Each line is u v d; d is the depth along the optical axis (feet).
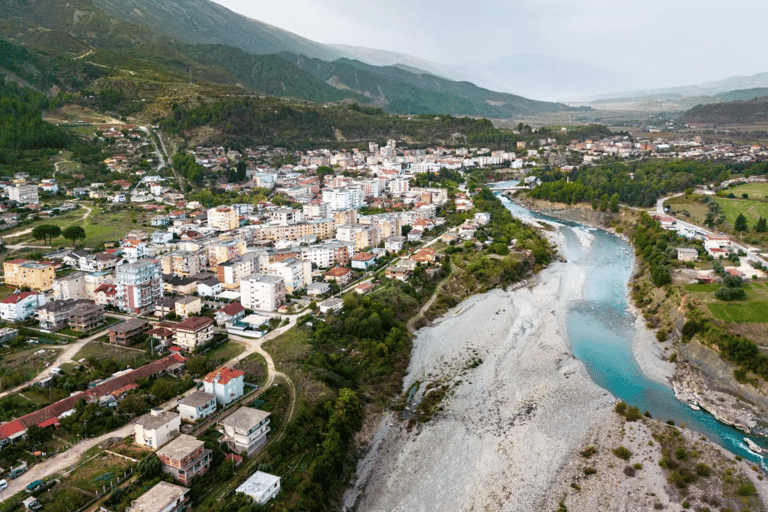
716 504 389.19
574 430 483.10
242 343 595.06
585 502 397.39
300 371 533.14
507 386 562.25
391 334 636.48
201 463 390.21
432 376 586.45
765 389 522.47
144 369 510.17
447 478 430.20
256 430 428.97
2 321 627.87
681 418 507.71
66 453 403.34
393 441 479.41
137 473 378.32
